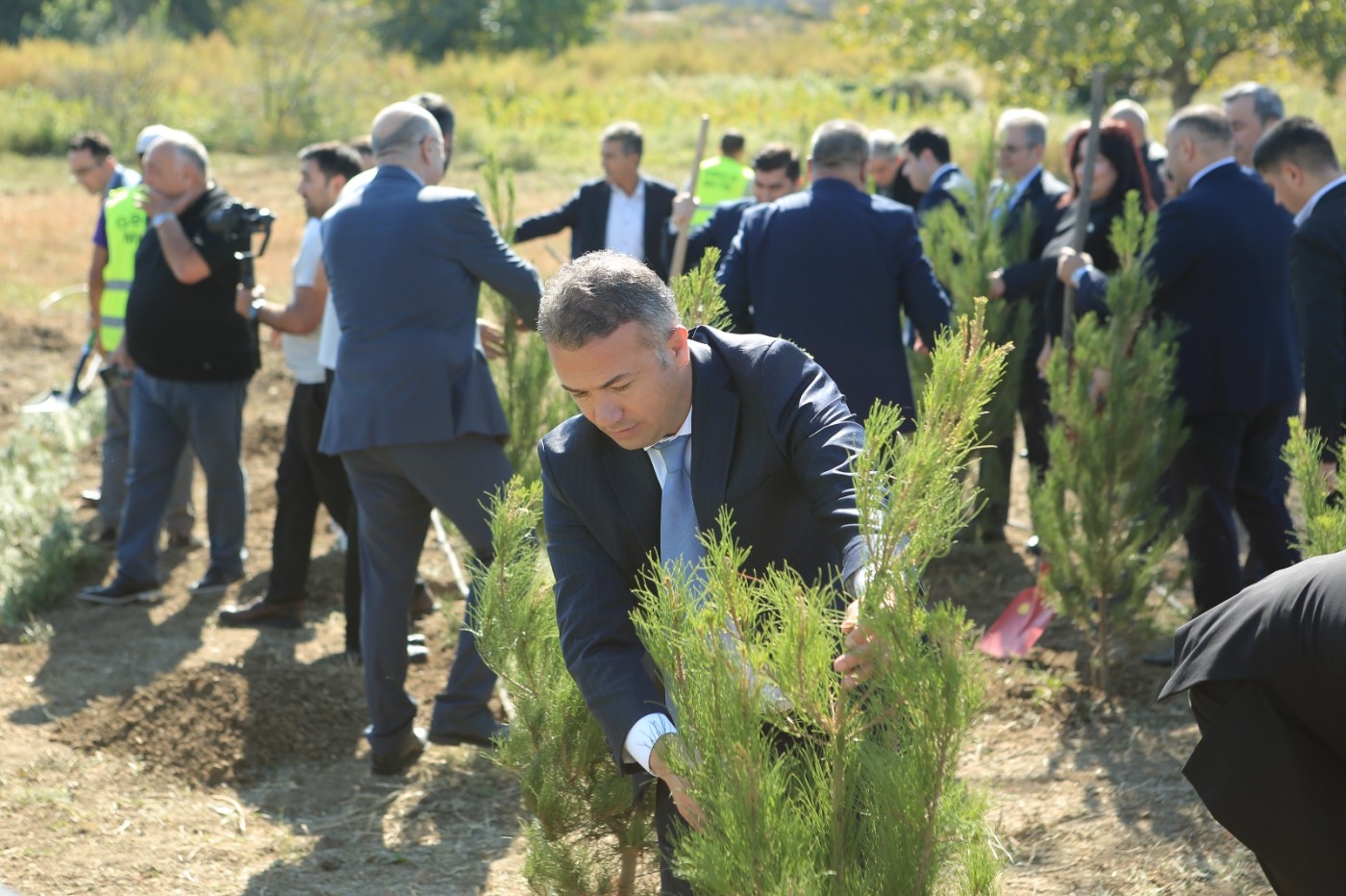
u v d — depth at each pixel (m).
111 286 6.38
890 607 1.83
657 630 1.93
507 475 4.11
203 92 24.17
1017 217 5.97
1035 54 15.23
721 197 8.38
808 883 1.80
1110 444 4.24
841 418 2.15
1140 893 3.19
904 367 4.76
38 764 4.14
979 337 1.91
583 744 2.55
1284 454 2.90
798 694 1.83
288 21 24.72
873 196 4.82
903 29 16.81
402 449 3.96
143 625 5.54
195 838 3.77
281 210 15.78
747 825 1.80
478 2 37.38
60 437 7.81
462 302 4.04
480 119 24.50
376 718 4.14
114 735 4.28
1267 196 4.64
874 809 1.88
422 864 3.61
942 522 1.84
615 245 7.32
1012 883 3.28
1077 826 3.55
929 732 1.82
